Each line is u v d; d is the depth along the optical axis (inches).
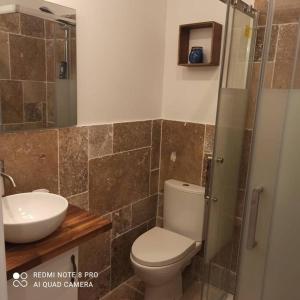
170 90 92.8
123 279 91.7
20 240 45.7
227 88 63.9
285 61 37.5
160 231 86.5
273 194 41.0
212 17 81.9
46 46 60.9
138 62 83.5
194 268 93.4
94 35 70.0
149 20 84.7
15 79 57.1
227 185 73.6
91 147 73.8
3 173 55.0
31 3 57.0
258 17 70.2
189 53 86.7
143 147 90.0
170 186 89.0
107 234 83.0
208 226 69.1
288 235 40.6
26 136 60.1
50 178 65.8
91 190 75.9
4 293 24.5
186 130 90.5
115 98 78.4
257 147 41.3
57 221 48.7
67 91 66.2
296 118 37.7
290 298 41.7
